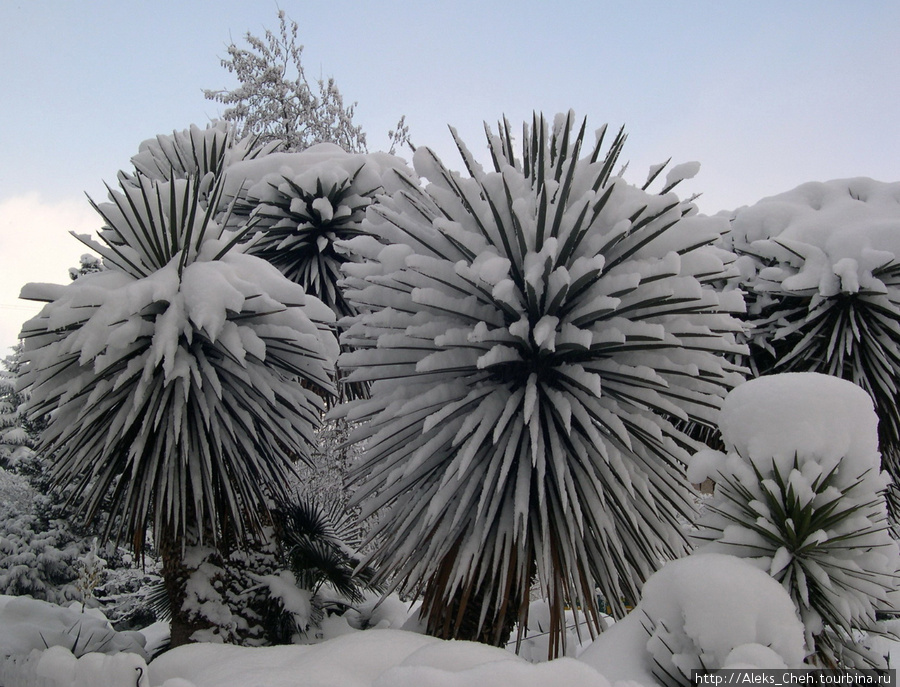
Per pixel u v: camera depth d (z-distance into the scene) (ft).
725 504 7.32
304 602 13.12
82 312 11.19
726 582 5.96
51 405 11.57
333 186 16.38
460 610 9.20
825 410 6.94
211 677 7.71
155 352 10.68
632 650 6.44
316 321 13.16
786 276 16.15
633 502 10.03
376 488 11.10
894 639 6.81
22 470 36.81
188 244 11.87
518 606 10.51
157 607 15.51
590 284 10.00
